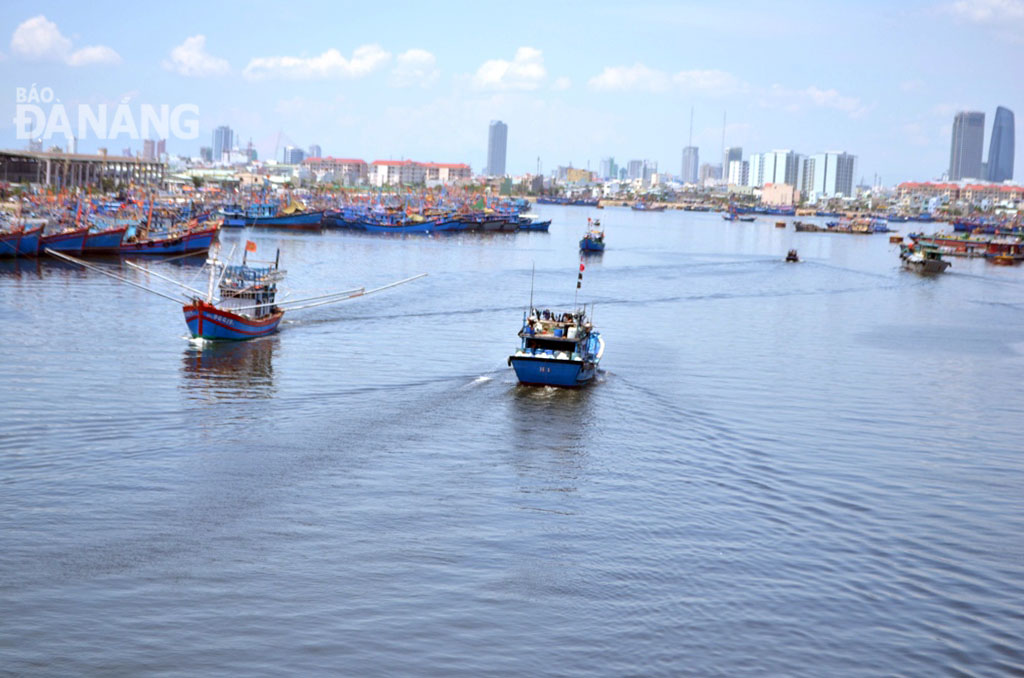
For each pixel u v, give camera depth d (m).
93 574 37.94
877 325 114.25
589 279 157.50
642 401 68.50
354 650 33.34
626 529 44.34
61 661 32.03
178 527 42.62
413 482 49.41
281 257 175.25
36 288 115.50
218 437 55.75
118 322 93.31
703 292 144.12
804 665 33.50
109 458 51.41
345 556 40.34
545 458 54.28
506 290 135.50
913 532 45.53
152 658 32.41
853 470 54.56
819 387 76.12
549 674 32.38
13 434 54.91
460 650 33.56
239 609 35.69
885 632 35.91
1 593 36.16
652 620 35.97
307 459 52.28
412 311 109.69
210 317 83.75
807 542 43.78
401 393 67.81
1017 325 118.75
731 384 75.81
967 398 74.19
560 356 71.12
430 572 39.19
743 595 38.22
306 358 79.25
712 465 54.41
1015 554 43.47
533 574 39.31
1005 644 35.47
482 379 73.06
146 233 174.25
